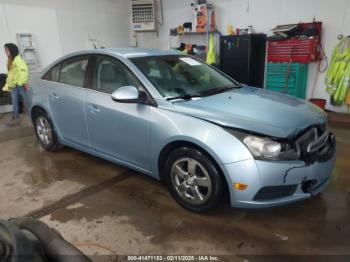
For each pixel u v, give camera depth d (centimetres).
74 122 311
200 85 282
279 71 573
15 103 553
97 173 317
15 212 246
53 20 694
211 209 229
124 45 883
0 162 355
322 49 556
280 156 198
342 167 316
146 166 259
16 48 534
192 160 224
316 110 249
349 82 508
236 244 202
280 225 222
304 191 215
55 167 335
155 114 236
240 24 663
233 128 205
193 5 693
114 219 233
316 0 546
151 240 208
